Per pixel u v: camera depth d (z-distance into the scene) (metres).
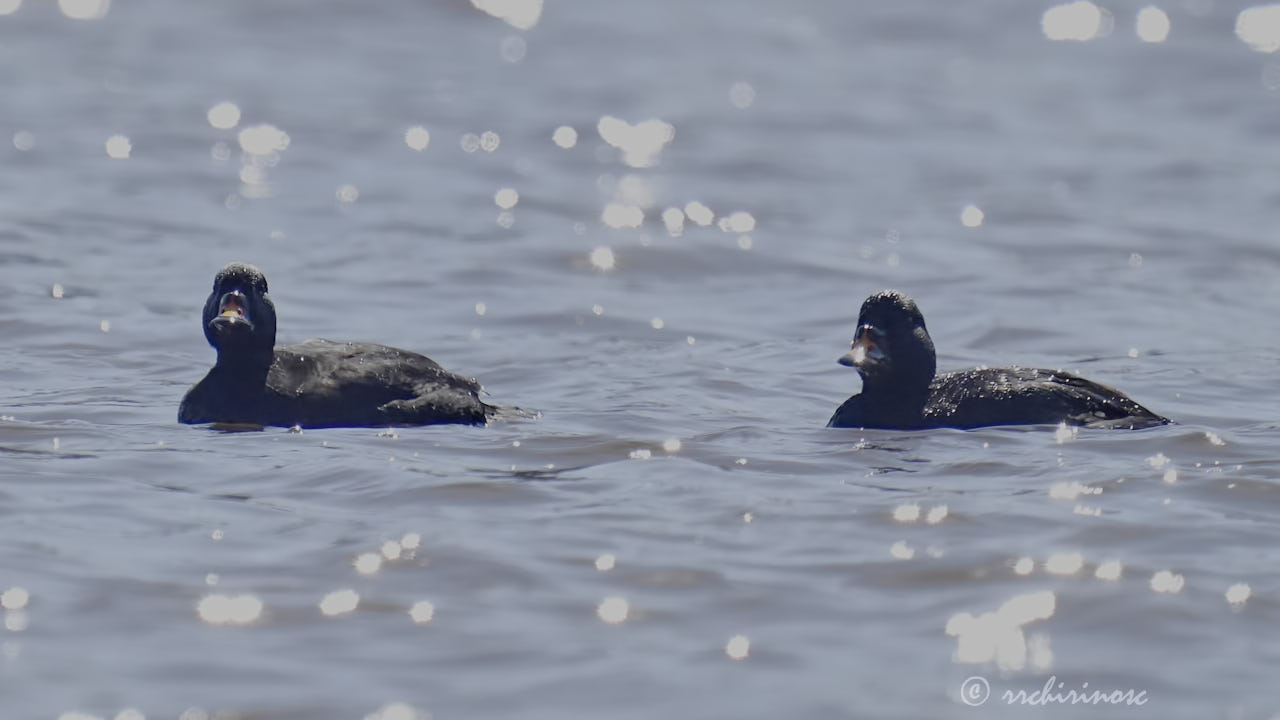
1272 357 18.23
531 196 28.50
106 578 9.98
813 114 36.84
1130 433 13.64
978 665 8.98
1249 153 33.47
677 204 28.19
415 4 47.06
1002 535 10.94
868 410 14.27
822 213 27.75
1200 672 8.89
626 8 48.75
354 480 12.11
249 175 29.27
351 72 39.72
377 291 21.33
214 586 9.90
